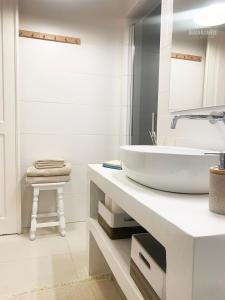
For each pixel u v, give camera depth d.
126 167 1.02
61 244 1.99
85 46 2.34
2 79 2.02
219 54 1.19
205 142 1.27
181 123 1.46
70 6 2.27
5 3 1.96
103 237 1.31
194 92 1.36
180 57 1.48
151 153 0.84
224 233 0.55
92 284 1.50
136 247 0.94
